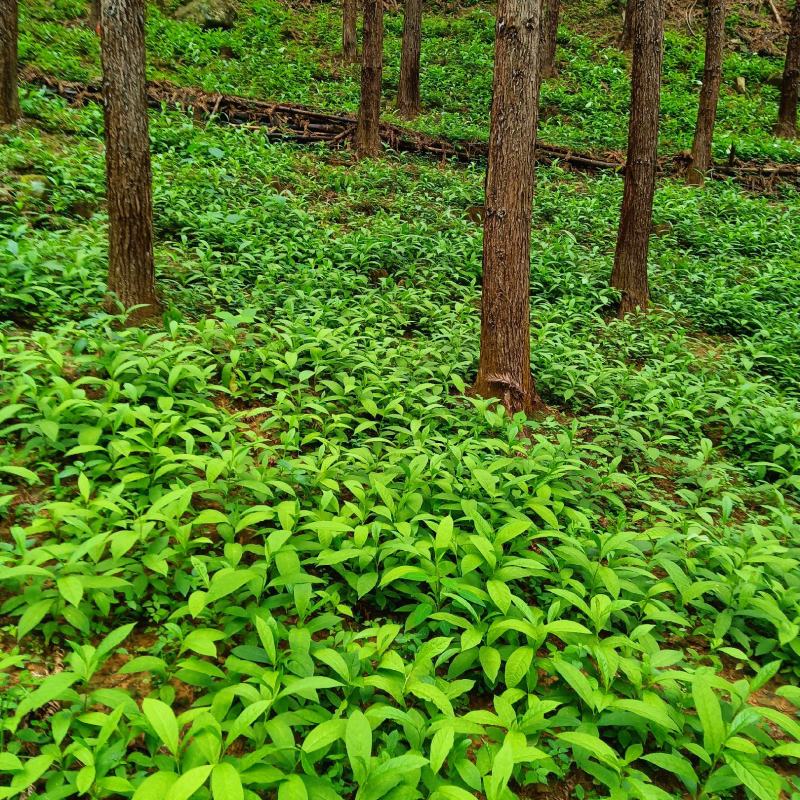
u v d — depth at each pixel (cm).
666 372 772
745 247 1281
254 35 2217
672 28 2872
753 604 369
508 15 558
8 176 884
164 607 337
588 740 254
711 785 264
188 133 1237
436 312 826
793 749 259
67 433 440
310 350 643
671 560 411
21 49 1494
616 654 307
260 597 334
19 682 278
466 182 1373
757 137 2055
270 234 950
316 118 1513
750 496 557
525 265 610
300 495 438
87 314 624
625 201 977
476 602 338
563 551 375
